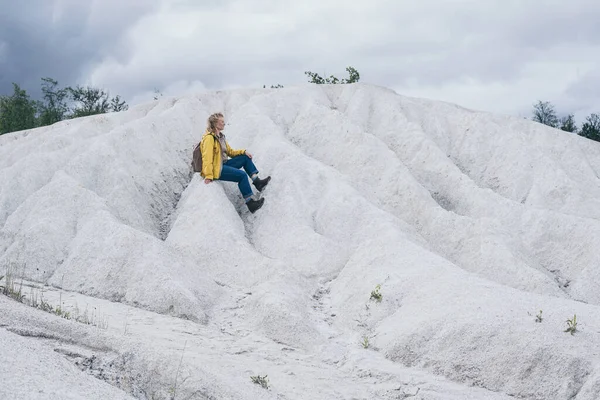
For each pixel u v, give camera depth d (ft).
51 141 51.49
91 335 22.41
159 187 48.08
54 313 26.89
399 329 29.48
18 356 17.43
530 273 37.96
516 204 46.37
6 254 37.35
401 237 38.34
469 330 27.35
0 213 42.98
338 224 41.93
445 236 42.91
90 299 33.22
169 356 21.43
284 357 27.96
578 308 29.45
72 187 42.16
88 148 48.03
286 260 39.17
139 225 42.83
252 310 32.58
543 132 59.11
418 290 32.50
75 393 16.16
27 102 94.63
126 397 17.61
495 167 53.93
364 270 35.86
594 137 81.66
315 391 24.03
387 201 46.70
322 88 64.34
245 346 28.45
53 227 38.83
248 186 43.78
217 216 41.06
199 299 33.50
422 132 55.01
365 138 51.37
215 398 20.03
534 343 25.77
